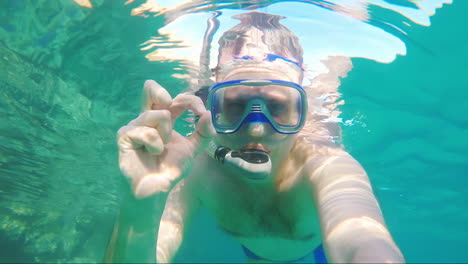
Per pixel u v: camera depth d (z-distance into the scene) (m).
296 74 0.79
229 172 0.56
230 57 0.73
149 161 0.32
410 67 1.03
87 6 0.87
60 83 1.23
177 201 0.53
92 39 0.99
